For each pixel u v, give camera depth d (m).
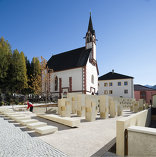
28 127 7.37
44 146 4.83
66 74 32.34
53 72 34.94
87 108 10.63
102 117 12.23
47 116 10.29
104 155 4.09
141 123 6.64
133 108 19.80
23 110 15.27
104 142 5.29
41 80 29.16
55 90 34.00
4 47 25.55
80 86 29.59
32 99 25.14
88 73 30.86
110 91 44.03
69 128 7.77
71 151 4.39
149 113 11.60
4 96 22.59
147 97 47.38
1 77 23.11
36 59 35.16
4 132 6.68
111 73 47.38
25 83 27.67
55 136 6.10
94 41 34.31
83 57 32.75
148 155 3.54
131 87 41.41
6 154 4.17
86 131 7.07
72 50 38.28
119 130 4.03
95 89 34.19
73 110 14.90
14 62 26.00
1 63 23.22
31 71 34.03
